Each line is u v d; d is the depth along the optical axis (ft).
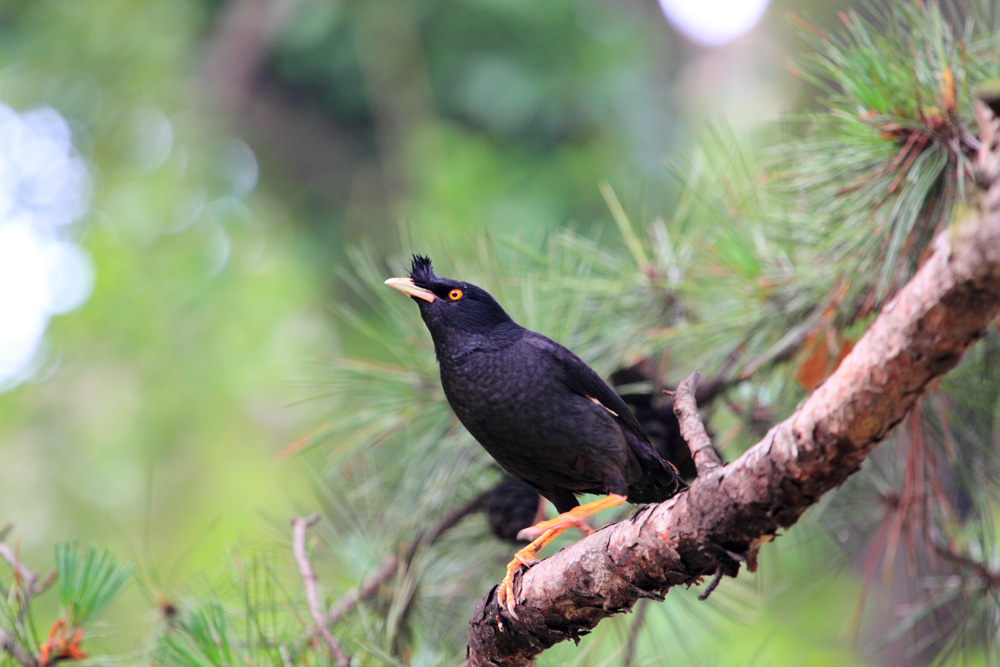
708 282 23.34
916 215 18.35
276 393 54.70
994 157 9.89
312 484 25.07
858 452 11.68
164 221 57.82
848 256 20.08
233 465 54.08
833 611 44.83
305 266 59.98
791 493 12.19
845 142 19.48
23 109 58.03
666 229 24.75
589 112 57.11
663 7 69.97
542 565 16.29
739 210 23.07
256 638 18.44
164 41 57.57
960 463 22.76
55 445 53.57
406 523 23.57
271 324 56.54
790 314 21.86
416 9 57.98
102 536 50.88
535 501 24.29
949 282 10.18
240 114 62.18
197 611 18.74
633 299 24.12
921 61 18.33
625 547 14.32
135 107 58.39
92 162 58.70
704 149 24.32
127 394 55.11
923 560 25.02
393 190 60.23
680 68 68.23
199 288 56.08
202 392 54.85
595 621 15.90
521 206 51.78
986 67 18.12
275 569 22.03
